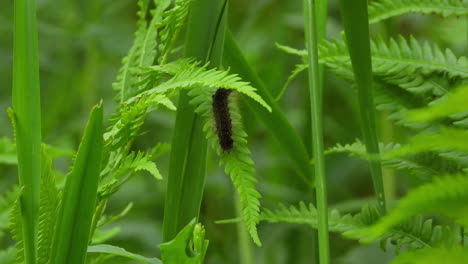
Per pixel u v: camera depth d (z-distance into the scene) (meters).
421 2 1.18
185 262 1.03
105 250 1.06
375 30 1.66
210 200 2.08
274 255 1.93
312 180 1.17
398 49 1.17
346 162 2.08
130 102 1.06
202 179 1.09
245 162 1.07
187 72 1.05
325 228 1.03
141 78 1.12
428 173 1.13
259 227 1.88
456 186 0.92
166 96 1.07
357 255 1.49
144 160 1.06
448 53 1.16
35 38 1.04
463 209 0.92
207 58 1.09
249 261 1.70
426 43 1.16
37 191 1.04
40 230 1.07
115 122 1.07
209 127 1.08
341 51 1.17
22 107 1.03
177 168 1.09
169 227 1.09
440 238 1.11
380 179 1.08
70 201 1.02
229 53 1.13
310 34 1.05
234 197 1.73
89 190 1.02
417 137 0.92
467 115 1.11
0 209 1.26
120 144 1.08
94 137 1.01
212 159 2.03
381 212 1.08
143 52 1.13
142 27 1.15
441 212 0.92
